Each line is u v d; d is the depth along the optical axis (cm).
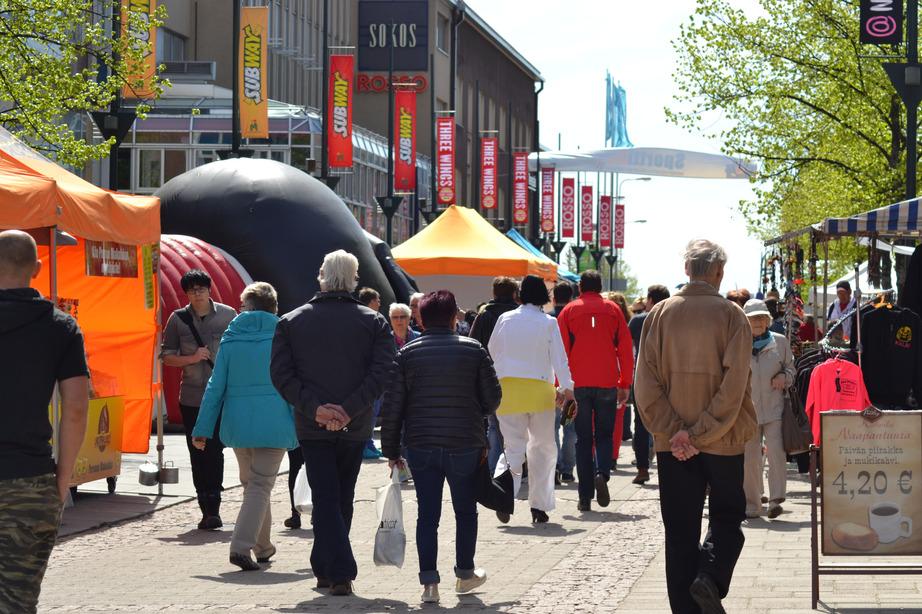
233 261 3741
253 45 5428
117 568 1485
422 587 1377
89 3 3747
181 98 7056
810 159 4922
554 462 1852
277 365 1316
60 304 2103
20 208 1642
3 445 857
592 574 1419
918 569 1247
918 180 4731
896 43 3672
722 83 4903
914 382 1792
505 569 1472
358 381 1316
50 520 870
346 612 1230
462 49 12638
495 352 1847
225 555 1580
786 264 2672
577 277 7169
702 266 1084
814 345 2606
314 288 3841
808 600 1251
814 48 4828
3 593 853
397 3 10894
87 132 6538
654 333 1078
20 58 3669
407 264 3719
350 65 6456
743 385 1048
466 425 1306
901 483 1237
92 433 2011
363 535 1748
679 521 1072
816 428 1988
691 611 1070
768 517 1891
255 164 3988
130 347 2281
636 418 2366
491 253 3741
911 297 1814
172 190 3953
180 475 2380
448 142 7938
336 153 6500
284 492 2223
